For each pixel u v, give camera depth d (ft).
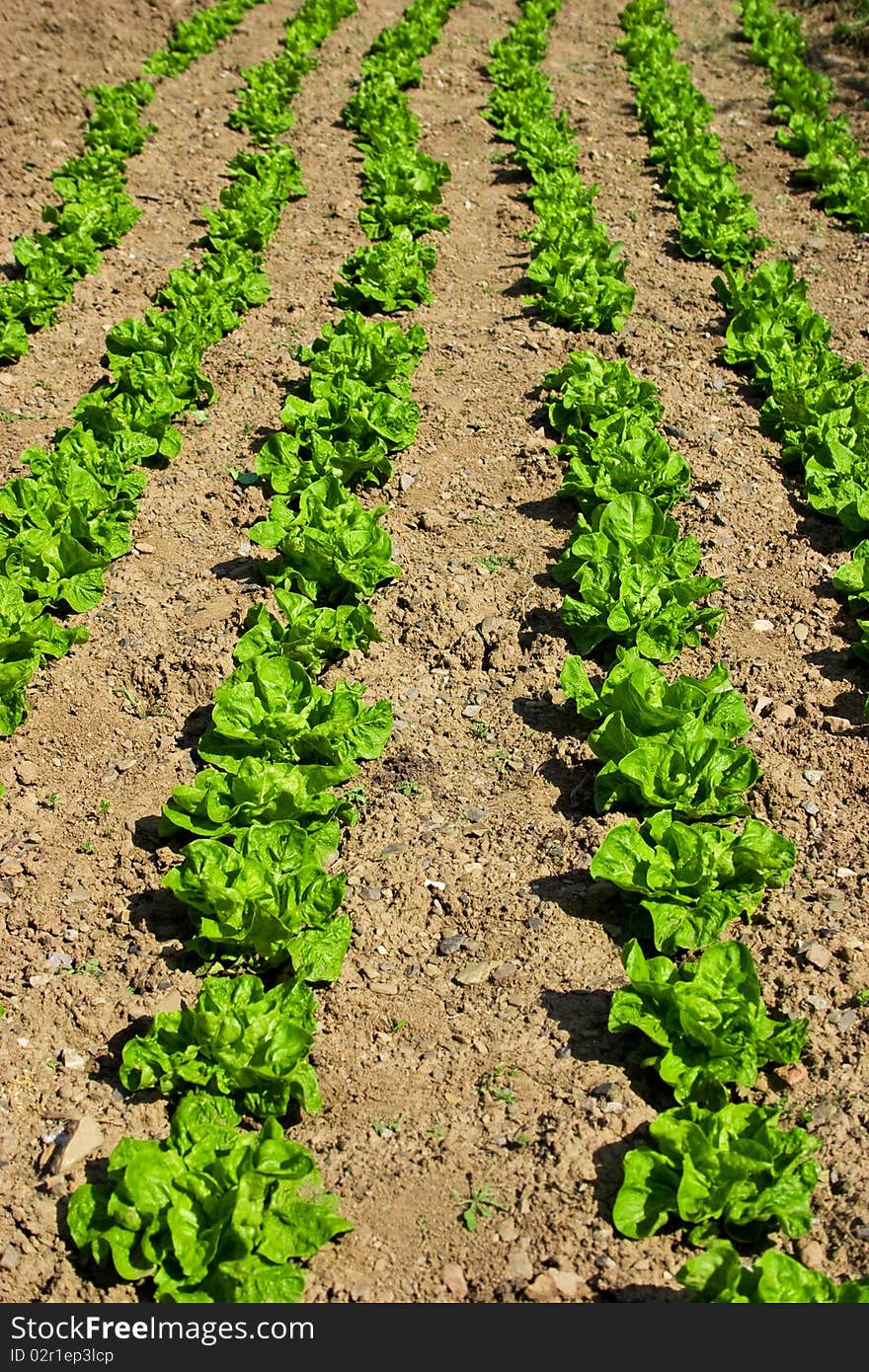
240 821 17.49
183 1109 13.65
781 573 24.00
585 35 61.31
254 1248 12.55
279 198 39.22
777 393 27.86
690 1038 14.56
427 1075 15.12
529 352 31.58
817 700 20.88
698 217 37.24
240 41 58.39
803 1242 13.19
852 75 54.39
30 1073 15.12
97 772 19.65
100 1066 15.20
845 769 19.52
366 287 32.83
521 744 20.16
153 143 45.11
